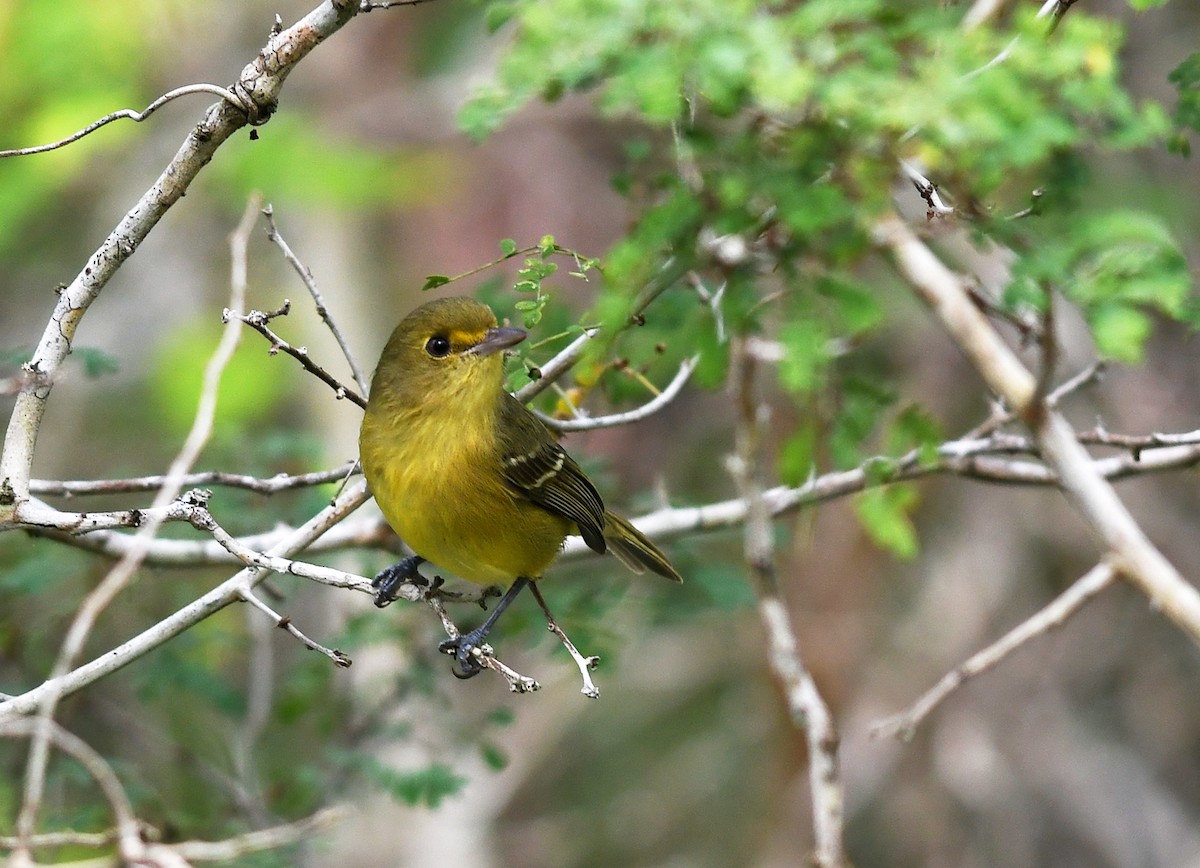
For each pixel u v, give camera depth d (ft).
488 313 30.68
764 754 54.34
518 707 55.77
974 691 50.47
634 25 19.97
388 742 39.96
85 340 56.34
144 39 55.01
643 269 21.36
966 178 19.69
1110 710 50.75
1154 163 49.08
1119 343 18.70
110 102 52.70
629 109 22.88
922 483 52.80
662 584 41.45
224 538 24.20
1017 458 46.98
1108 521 20.30
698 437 54.95
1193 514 51.01
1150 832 48.93
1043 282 19.61
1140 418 48.39
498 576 31.78
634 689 57.00
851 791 50.55
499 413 31.17
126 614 39.58
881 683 51.21
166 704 43.57
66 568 37.60
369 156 54.19
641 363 34.22
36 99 53.31
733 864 53.83
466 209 57.98
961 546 51.80
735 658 56.49
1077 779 49.55
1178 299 19.39
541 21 20.81
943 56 19.86
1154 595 19.86
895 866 49.88
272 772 41.11
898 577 52.60
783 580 53.36
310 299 57.00
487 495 30.50
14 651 38.73
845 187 19.86
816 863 25.41
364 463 30.42
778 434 49.26
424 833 50.62
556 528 32.14
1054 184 20.83
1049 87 19.83
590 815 55.83
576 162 57.67
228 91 24.03
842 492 35.29
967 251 34.81
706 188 20.31
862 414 23.03
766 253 20.80
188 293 57.36
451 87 59.88
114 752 41.96
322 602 48.14
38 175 52.16
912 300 48.06
